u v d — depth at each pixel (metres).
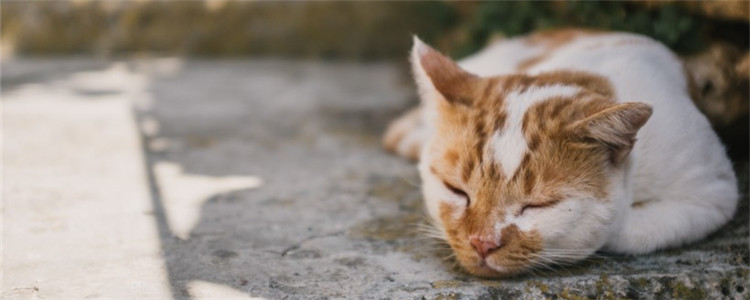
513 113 0.78
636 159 0.79
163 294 0.74
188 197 0.90
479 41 1.24
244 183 0.94
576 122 0.75
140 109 1.23
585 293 0.76
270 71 1.65
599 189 0.77
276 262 0.79
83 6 1.77
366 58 1.79
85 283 0.75
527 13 1.12
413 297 0.75
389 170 0.98
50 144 1.03
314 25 1.79
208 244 0.81
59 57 1.75
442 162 0.79
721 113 0.92
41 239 0.81
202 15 1.78
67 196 0.89
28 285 0.75
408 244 0.82
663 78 0.84
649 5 0.96
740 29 0.92
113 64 1.68
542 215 0.76
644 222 0.80
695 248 0.81
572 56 0.87
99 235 0.82
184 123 1.14
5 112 1.16
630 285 0.77
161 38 1.79
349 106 1.30
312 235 0.83
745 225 0.84
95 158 0.99
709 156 0.82
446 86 0.81
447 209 0.79
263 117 1.21
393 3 1.77
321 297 0.75
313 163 1.00
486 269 0.77
